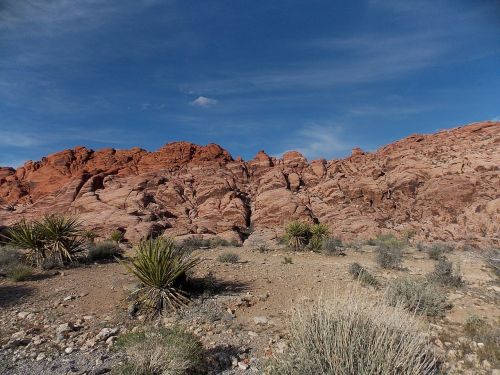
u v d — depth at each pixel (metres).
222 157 66.88
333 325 4.30
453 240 31.86
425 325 6.69
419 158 47.06
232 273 11.83
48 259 12.95
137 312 7.84
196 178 56.91
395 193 44.44
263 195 49.34
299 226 23.02
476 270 14.18
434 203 39.47
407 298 7.67
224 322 7.18
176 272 8.45
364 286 9.58
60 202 51.28
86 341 6.39
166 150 66.94
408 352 4.04
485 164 39.56
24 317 7.66
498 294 9.23
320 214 45.06
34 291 9.62
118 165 64.94
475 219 33.84
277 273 11.88
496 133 48.38
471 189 37.75
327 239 24.64
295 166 60.81
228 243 28.47
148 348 5.01
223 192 51.84
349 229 39.97
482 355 5.38
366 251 22.16
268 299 8.77
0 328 7.05
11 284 10.37
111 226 41.22
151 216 43.94
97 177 55.22
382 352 3.91
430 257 18.16
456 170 40.94
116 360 5.48
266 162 62.59
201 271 12.04
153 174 57.09
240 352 5.77
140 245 9.59
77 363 5.49
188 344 5.13
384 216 41.69
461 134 52.38
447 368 5.02
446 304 7.95
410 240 32.97
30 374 5.19
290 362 4.18
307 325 4.47
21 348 6.13
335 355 3.87
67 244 13.81
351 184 48.53
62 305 8.43
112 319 7.50
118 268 13.18
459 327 6.75
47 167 66.31
